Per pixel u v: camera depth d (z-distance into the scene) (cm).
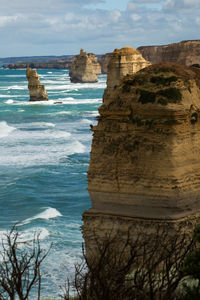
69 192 3909
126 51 9019
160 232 1364
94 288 923
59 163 5031
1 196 3778
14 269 970
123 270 960
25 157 5378
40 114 10525
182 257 1097
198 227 1097
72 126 8338
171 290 972
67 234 2786
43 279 2019
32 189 3978
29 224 3017
